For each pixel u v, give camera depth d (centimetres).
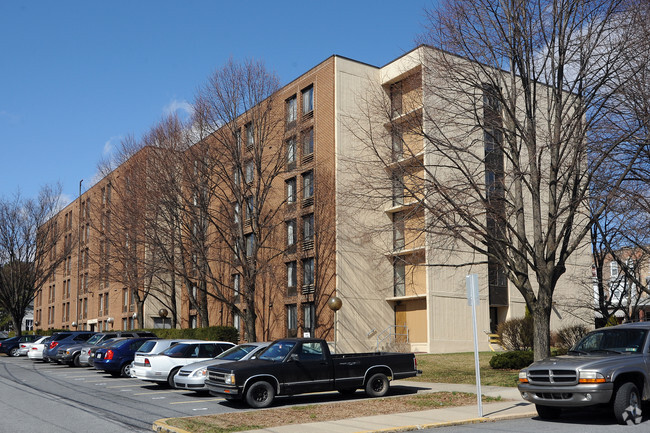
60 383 2169
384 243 3278
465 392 1678
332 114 3409
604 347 1270
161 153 3238
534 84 1903
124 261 3575
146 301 4953
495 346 3347
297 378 1541
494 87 1923
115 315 5497
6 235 5309
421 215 2206
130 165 3541
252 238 3866
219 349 1995
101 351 2400
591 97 1822
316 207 3388
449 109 2138
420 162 1939
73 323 5966
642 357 1188
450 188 1789
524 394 1246
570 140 2023
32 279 5428
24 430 1188
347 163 3262
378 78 3556
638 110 1784
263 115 3206
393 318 3459
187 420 1268
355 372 1630
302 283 3525
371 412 1370
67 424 1259
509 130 1906
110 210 3744
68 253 5588
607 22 1827
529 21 1872
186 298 4625
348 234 3300
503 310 3556
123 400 1670
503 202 1944
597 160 1847
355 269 3334
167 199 3186
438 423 1203
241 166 3164
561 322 3528
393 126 2014
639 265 2439
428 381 2089
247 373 1484
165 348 1997
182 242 3269
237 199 3170
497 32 1905
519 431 1103
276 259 3688
